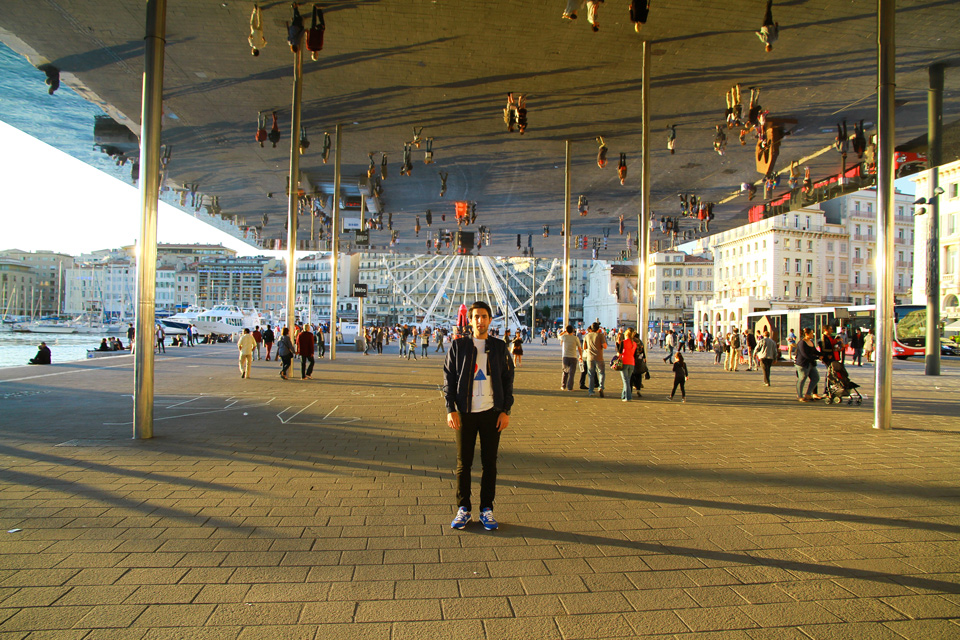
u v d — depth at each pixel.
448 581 3.31
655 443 7.45
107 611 2.91
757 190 27.31
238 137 19.84
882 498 5.03
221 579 3.30
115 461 6.13
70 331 81.00
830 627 2.84
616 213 33.09
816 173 24.23
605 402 11.82
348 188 27.11
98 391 12.73
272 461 6.21
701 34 12.91
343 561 3.57
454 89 15.89
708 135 19.41
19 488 5.09
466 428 4.28
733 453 6.86
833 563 3.62
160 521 4.26
